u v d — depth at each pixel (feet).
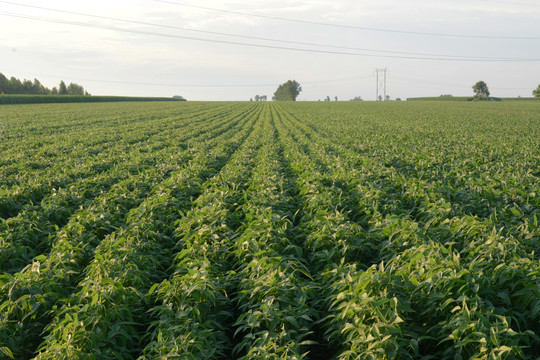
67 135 100.53
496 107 294.66
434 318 18.22
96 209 34.27
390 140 91.97
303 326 18.53
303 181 44.86
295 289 19.74
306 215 33.24
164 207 35.32
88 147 80.23
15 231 30.14
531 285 17.84
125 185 43.91
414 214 36.29
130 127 125.49
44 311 20.43
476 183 41.04
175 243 30.58
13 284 20.26
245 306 19.99
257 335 18.44
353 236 27.12
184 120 162.20
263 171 50.01
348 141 88.12
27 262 27.02
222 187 41.50
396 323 16.35
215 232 29.09
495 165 54.75
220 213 31.60
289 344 16.01
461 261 22.02
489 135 103.91
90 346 16.48
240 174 49.93
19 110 219.00
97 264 23.13
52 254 25.88
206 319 19.43
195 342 16.15
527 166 54.34
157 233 29.45
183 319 17.99
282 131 115.55
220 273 22.85
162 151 73.46
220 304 20.59
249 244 25.95
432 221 29.81
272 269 21.11
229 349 19.93
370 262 26.63
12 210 38.14
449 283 17.98
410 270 20.48
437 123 150.82
